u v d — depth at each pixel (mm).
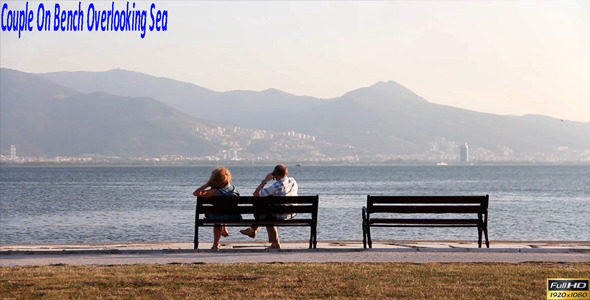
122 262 13500
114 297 9758
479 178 158125
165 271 11992
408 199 16312
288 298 9750
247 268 12297
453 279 11188
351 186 102875
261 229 28281
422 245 16531
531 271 11938
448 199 16234
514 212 42000
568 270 12008
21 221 35406
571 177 165875
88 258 14156
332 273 11742
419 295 9961
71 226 32219
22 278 11195
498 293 10102
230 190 15969
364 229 16375
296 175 194125
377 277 11352
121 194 71000
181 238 26203
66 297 9727
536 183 115938
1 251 14773
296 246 16438
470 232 27375
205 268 12312
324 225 31312
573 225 32250
